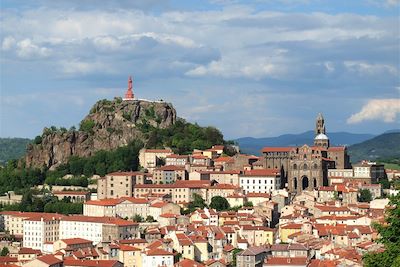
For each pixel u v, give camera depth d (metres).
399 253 166.88
